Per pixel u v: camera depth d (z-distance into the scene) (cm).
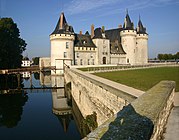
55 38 4944
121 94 945
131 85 1219
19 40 5275
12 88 3456
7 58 4116
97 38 5384
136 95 828
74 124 1756
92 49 5350
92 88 1461
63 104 2467
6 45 4106
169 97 721
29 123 1755
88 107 1578
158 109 467
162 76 1841
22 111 2125
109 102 1100
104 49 5466
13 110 2164
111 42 5931
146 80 1523
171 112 748
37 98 2784
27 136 1438
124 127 332
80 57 5212
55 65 4956
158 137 484
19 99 2702
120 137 288
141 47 6188
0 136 1455
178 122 640
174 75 1920
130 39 5828
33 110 2172
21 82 4506
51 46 5109
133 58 5891
